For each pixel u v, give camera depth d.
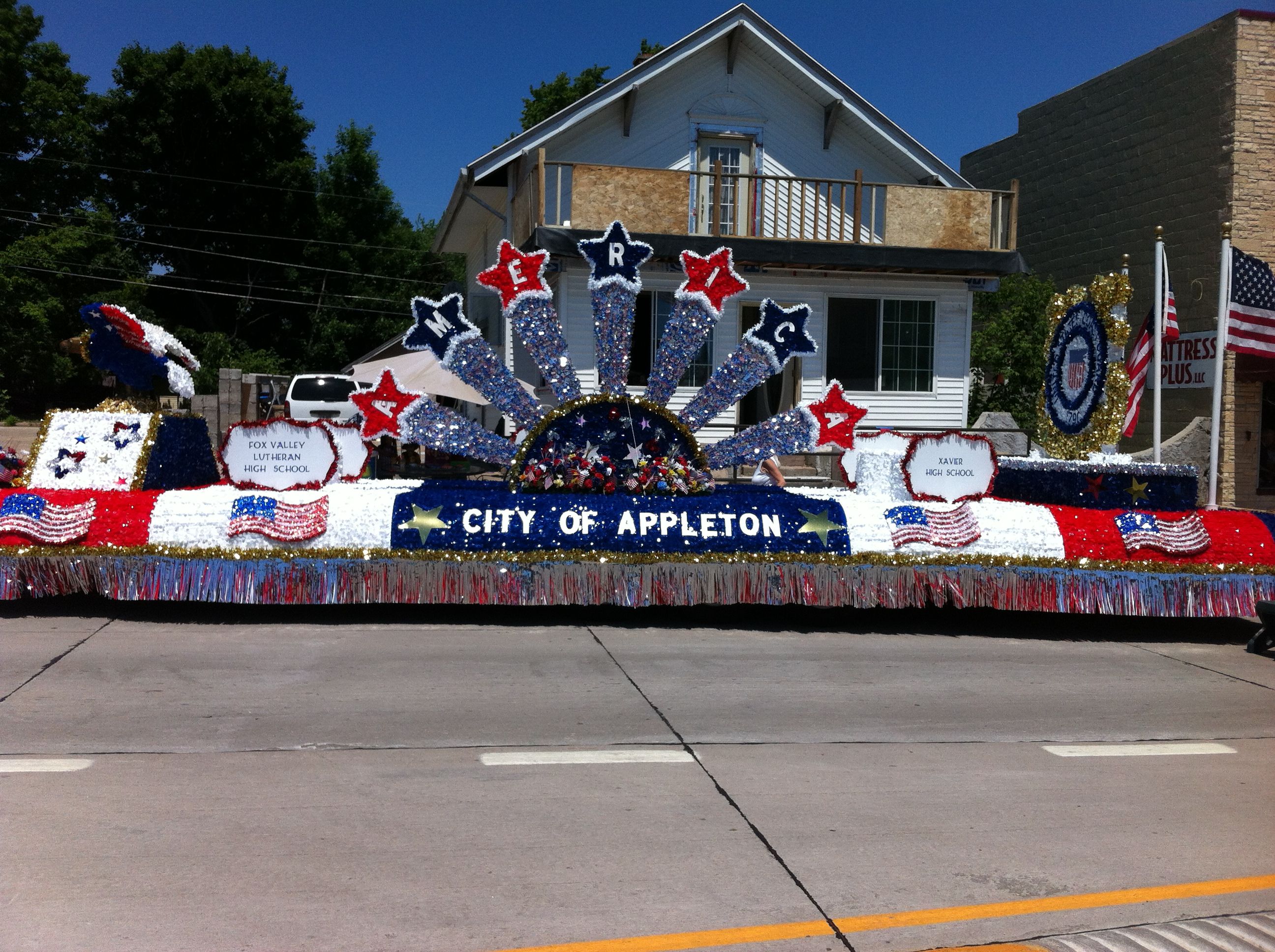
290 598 7.27
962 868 3.88
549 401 16.55
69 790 4.34
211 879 3.60
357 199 39.75
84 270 32.22
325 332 37.78
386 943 3.21
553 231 15.07
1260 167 15.36
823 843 4.05
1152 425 17.22
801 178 16.41
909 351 17.47
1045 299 19.38
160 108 34.59
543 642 7.20
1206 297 15.80
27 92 33.94
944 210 16.78
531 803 4.35
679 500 7.93
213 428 19.45
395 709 5.57
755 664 6.83
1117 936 3.43
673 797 4.47
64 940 3.17
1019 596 7.71
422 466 17.05
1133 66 17.39
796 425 8.71
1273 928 3.51
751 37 17.16
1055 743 5.44
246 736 5.08
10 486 8.17
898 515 7.89
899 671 6.81
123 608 7.79
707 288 8.66
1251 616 7.97
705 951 3.24
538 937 3.28
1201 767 5.12
